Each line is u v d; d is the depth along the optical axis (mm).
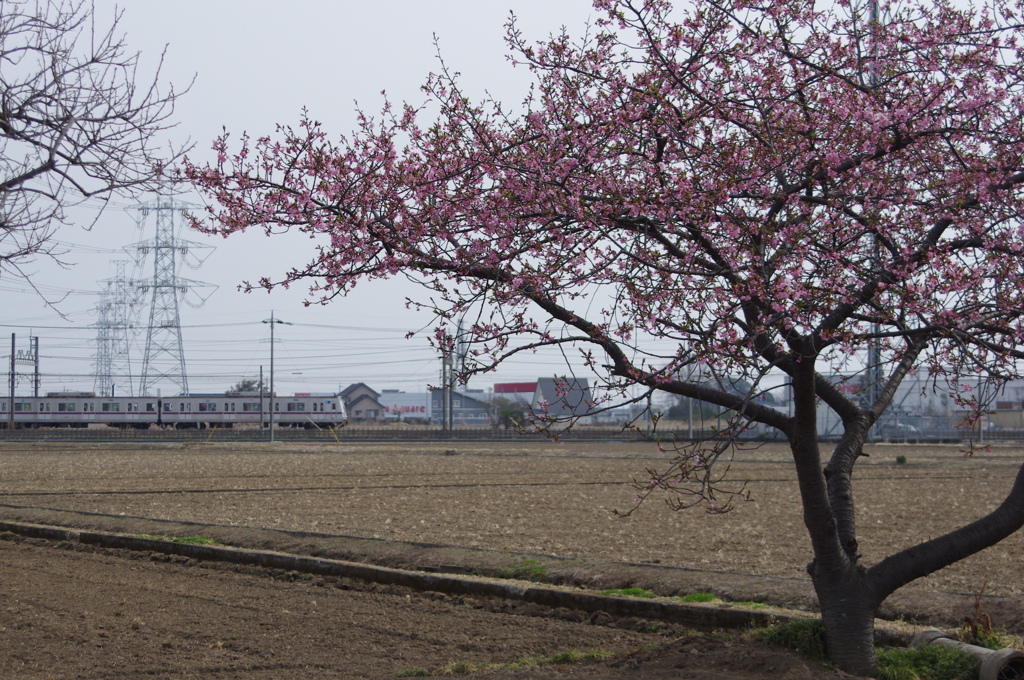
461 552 14859
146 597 12750
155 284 79625
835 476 8414
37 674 8984
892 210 7797
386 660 9570
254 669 9195
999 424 70250
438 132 7828
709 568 13766
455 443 65688
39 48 7812
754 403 7895
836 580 8086
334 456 49344
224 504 24281
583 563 13672
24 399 92875
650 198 7371
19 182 7695
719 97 7988
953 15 7863
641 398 7000
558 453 52469
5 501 25000
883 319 7262
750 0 7691
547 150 7840
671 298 6977
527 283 7355
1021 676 7723
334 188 7754
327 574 14430
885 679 7816
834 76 8039
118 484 30781
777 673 7500
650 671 7918
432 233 7699
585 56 7961
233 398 95312
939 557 8055
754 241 7090
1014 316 7527
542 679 8039
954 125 7863
